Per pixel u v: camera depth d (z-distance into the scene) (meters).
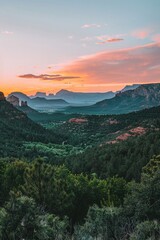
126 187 40.75
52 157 139.50
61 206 27.17
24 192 27.00
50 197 26.64
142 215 21.14
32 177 27.08
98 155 101.75
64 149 191.62
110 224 19.33
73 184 36.81
